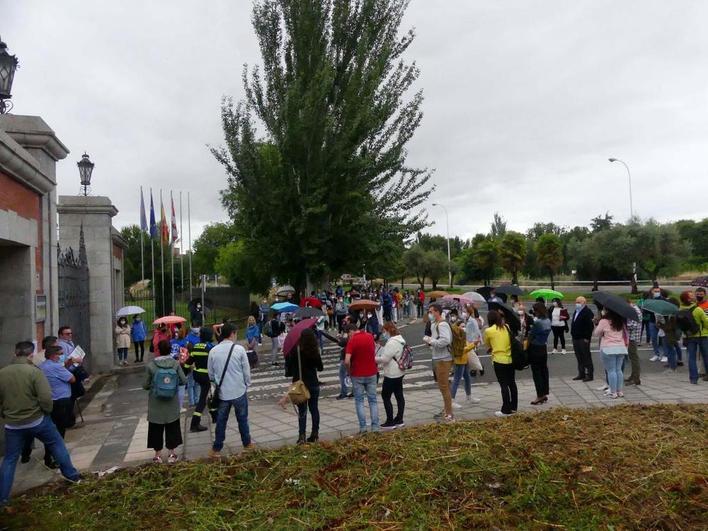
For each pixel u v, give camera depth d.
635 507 4.86
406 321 31.11
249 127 19.78
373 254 21.11
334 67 20.02
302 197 19.48
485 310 33.09
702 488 5.06
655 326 13.78
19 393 5.97
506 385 8.54
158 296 25.61
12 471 5.91
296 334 7.68
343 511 5.02
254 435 8.25
